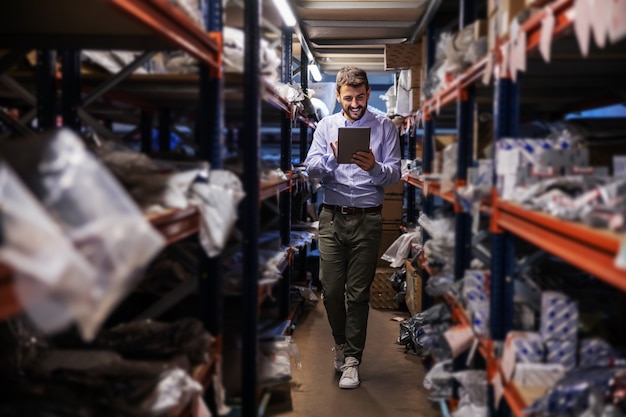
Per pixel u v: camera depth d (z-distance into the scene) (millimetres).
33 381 1431
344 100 3818
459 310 2689
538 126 2918
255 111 2625
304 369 3951
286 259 3994
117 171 1784
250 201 2656
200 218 1895
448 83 2895
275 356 3242
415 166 4910
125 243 983
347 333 3688
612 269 1050
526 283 2248
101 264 946
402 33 5031
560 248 1347
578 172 1744
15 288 857
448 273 3053
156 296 2518
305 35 5070
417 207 5602
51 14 1604
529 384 1772
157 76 2395
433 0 3271
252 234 2670
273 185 3246
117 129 4375
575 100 2723
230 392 2793
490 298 2074
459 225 2746
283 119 4172
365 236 3641
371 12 4277
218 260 2217
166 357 1849
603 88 2523
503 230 2025
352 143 3584
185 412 1715
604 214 1245
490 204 2127
